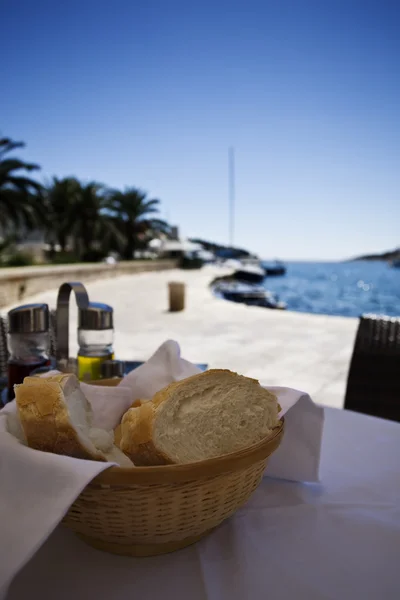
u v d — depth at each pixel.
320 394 4.43
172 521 0.69
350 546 0.79
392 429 1.33
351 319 9.29
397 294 39.28
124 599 0.67
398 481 1.02
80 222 41.03
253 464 0.72
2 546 0.57
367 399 2.06
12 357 1.35
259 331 7.88
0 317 2.44
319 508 0.90
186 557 0.75
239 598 0.67
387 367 2.02
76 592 0.68
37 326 1.29
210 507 0.71
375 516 0.88
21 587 0.68
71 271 18.91
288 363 5.65
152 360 1.04
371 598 0.68
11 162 24.92
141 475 0.61
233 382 0.76
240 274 48.03
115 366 1.28
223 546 0.78
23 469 0.62
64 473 0.61
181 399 0.72
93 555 0.76
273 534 0.82
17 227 28.23
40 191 26.84
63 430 0.69
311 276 90.88
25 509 0.59
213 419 0.74
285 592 0.68
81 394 0.83
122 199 46.47
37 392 0.71
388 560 0.76
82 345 1.36
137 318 9.45
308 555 0.76
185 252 58.28
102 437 0.76
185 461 0.70
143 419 0.70
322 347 6.57
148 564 0.74
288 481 1.00
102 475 0.61
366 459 1.13
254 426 0.76
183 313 10.20
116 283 21.11
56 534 0.81
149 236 54.19
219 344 6.81
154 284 20.50
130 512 0.67
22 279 13.02
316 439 0.99
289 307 25.53
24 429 0.71
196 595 0.67
